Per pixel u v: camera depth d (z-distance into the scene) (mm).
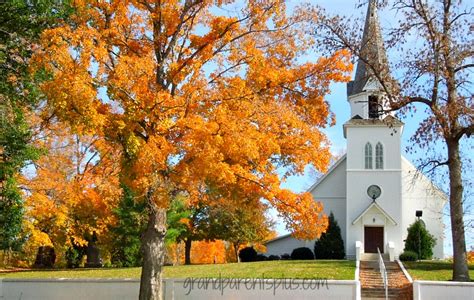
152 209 17312
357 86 47125
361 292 25203
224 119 15492
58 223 28328
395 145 45906
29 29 19516
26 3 19094
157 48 18250
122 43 17547
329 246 44969
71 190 27953
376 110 27359
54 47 14828
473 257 40625
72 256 43219
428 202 46688
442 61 24750
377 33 27750
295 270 29672
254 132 15836
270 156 17156
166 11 17875
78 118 14727
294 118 16891
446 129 24719
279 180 17156
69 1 18078
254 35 17953
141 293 17797
